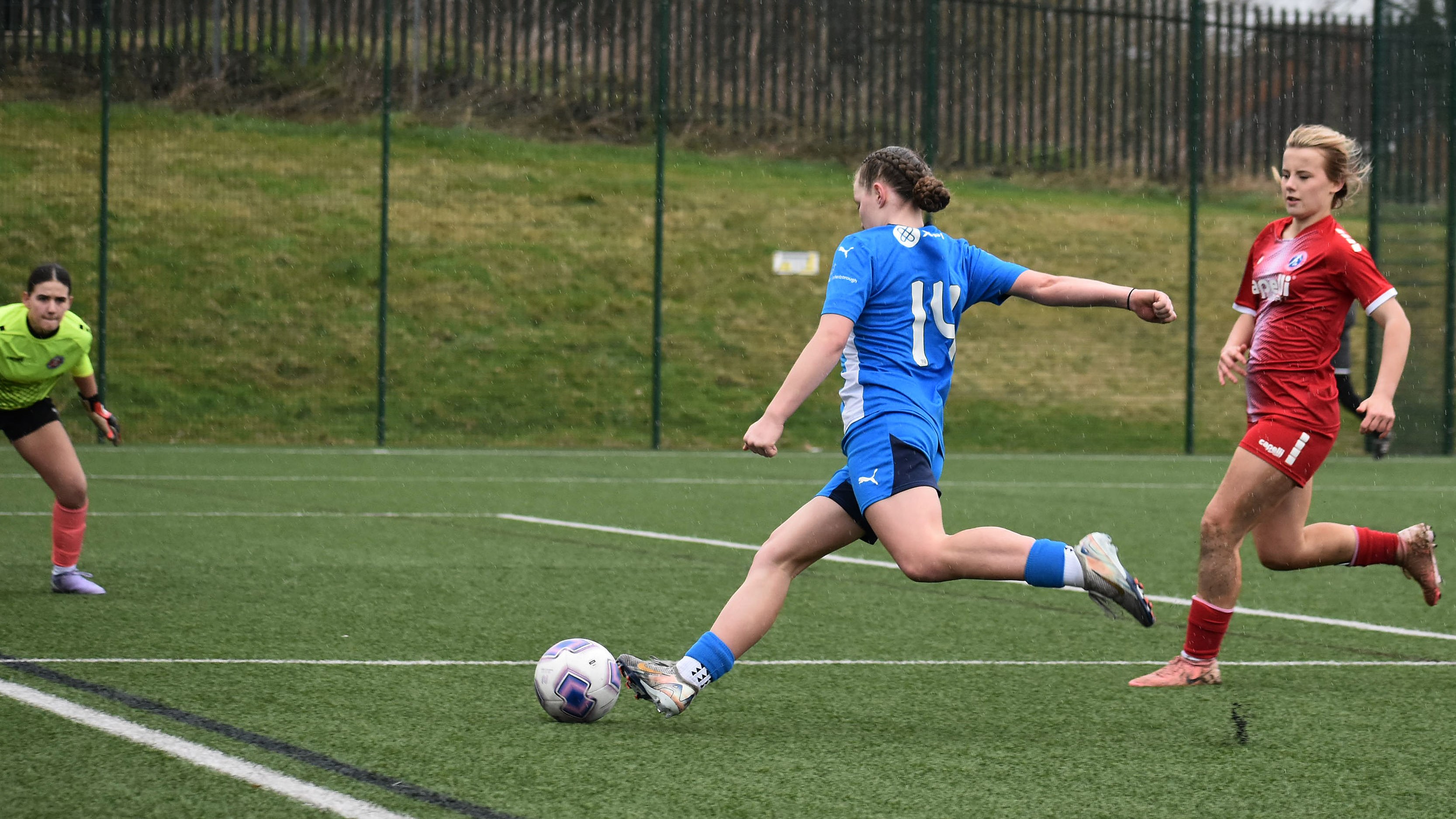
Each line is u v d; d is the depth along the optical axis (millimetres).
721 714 15656
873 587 25812
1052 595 25109
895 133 74562
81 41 68375
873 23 74250
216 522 33344
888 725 15234
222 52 71375
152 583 24375
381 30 73438
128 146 69312
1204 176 74625
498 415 61062
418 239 70438
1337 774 13359
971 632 21438
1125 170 74062
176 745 13555
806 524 15055
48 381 22078
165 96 70625
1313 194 17594
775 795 12367
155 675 16906
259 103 72125
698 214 74312
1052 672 18516
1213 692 17297
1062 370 68562
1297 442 17453
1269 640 21297
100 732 13992
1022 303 73188
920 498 14031
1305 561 18625
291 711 15219
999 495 43656
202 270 66250
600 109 75438
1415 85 63156
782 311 70312
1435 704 16656
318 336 64062
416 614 21953
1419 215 63250
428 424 59969
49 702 15211
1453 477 52719
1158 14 71750
